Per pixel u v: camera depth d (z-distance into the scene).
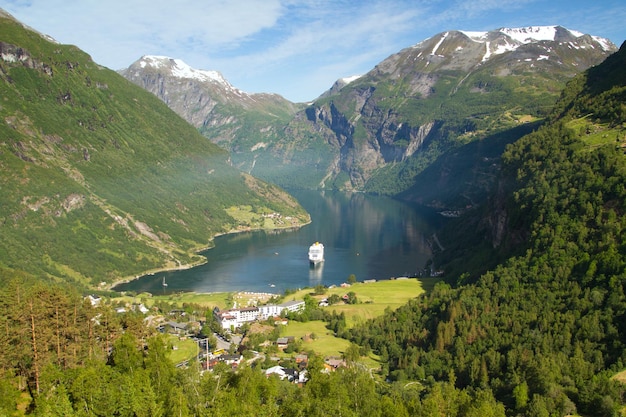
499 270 192.62
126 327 147.62
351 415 107.50
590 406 118.94
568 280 164.12
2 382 103.88
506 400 129.12
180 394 104.94
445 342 165.88
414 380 154.75
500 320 163.12
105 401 102.94
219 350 181.00
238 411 103.56
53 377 109.62
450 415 116.69
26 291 139.12
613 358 131.38
